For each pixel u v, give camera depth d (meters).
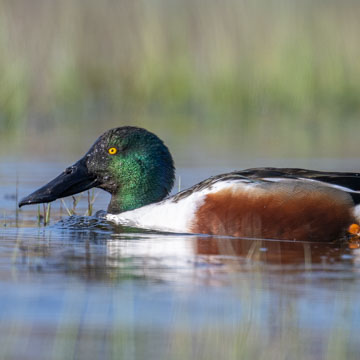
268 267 10.07
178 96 30.81
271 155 21.31
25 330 7.87
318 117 29.88
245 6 32.19
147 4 32.72
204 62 31.41
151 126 27.36
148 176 14.09
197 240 11.97
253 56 31.42
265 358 7.27
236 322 8.04
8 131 26.31
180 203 12.92
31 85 28.50
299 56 31.02
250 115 30.20
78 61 31.19
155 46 31.84
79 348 7.46
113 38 32.03
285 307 8.43
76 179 14.18
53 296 8.87
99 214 14.47
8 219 14.16
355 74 31.67
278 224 12.10
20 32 29.31
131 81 31.41
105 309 8.45
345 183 12.17
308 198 12.00
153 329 7.91
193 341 7.60
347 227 11.91
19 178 18.11
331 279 9.47
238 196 12.30
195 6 33.25
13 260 10.55
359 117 29.91
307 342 7.59
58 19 30.91
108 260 10.52
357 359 7.24
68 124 27.67
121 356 7.29
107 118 29.20
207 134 25.75
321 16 33.34
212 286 9.20
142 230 12.91
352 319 8.12
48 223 13.78
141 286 9.21
